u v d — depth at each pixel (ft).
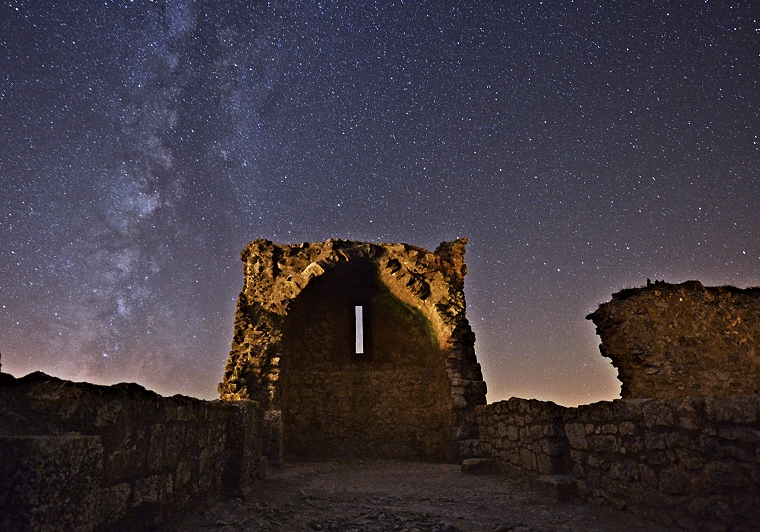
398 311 46.52
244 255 42.88
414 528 15.52
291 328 42.32
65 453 8.20
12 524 7.38
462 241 44.27
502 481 24.23
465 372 38.47
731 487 11.64
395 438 42.22
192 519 15.16
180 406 14.66
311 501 19.92
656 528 13.79
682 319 28.86
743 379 27.35
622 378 29.91
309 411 43.19
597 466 17.12
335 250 41.50
